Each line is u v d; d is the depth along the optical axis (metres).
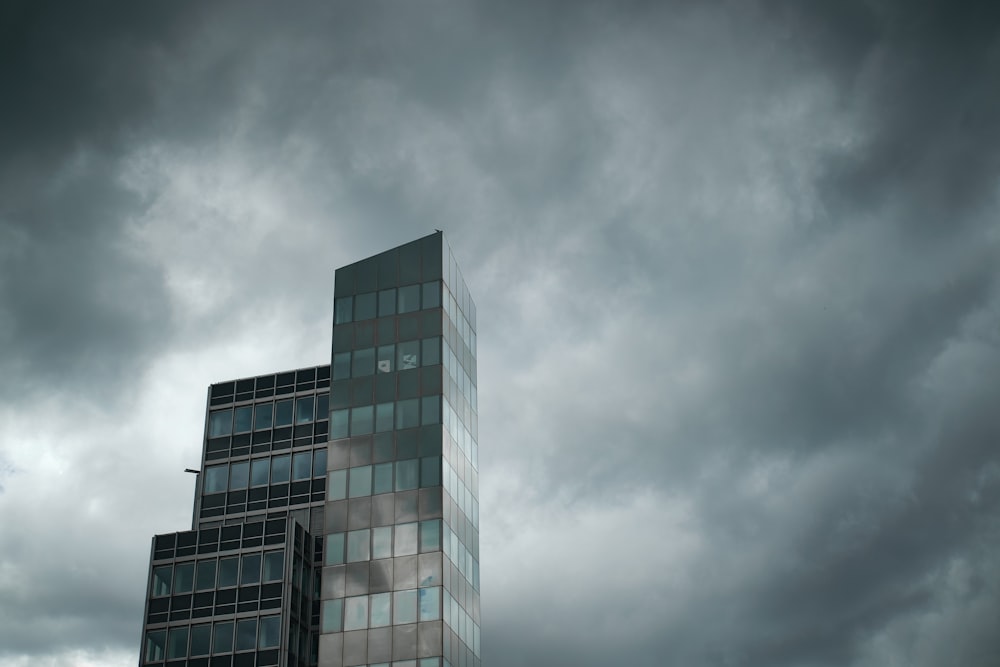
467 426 114.44
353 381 110.62
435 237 116.56
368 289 114.94
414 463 105.31
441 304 112.75
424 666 96.25
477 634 107.06
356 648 98.25
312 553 108.38
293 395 117.06
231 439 116.62
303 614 104.19
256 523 105.25
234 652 100.00
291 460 114.00
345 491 105.50
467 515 109.88
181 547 105.69
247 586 102.56
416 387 109.00
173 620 102.50
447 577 101.00
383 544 102.19
